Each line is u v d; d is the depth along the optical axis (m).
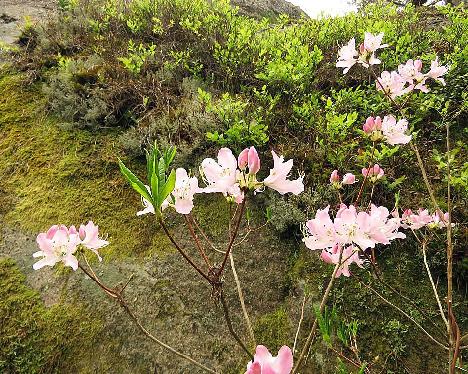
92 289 0.68
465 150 0.86
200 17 1.33
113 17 1.31
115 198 0.80
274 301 0.68
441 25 1.38
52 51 1.13
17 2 1.52
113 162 0.85
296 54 1.02
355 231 0.42
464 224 0.70
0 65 1.08
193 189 0.41
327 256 0.50
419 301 0.66
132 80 0.98
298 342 0.63
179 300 0.67
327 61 1.11
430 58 0.98
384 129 0.55
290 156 0.83
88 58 1.08
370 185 0.77
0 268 0.70
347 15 1.35
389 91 0.63
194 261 0.72
